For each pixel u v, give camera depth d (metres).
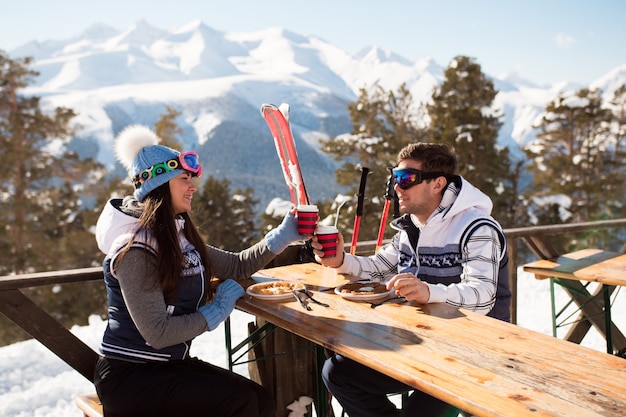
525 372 1.43
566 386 1.34
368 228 16.22
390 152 19.11
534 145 25.86
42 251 19.61
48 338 2.37
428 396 1.86
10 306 2.29
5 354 5.03
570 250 19.39
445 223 2.24
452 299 2.03
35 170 20.80
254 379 2.75
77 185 22.03
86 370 2.44
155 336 1.84
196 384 1.88
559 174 23.92
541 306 6.11
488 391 1.32
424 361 1.51
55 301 17.77
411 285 1.99
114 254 1.86
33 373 4.59
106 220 1.96
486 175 19.33
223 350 4.90
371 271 2.59
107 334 1.97
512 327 1.78
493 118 19.70
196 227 2.17
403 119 20.41
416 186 2.27
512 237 3.83
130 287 1.84
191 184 2.04
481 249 2.14
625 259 3.43
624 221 4.47
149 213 1.92
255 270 2.51
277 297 2.15
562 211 21.55
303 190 2.54
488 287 2.09
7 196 20.22
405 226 2.43
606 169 23.56
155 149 2.00
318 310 2.01
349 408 2.09
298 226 2.45
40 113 21.53
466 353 1.56
